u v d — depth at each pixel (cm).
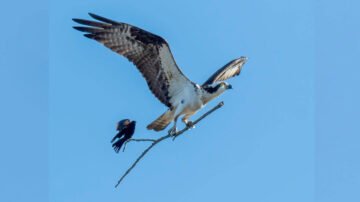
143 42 1315
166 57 1303
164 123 1396
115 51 1338
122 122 1173
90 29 1312
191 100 1315
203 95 1333
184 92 1327
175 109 1340
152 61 1330
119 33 1324
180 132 1121
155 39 1293
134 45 1330
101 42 1326
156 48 1307
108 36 1327
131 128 1166
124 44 1336
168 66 1316
